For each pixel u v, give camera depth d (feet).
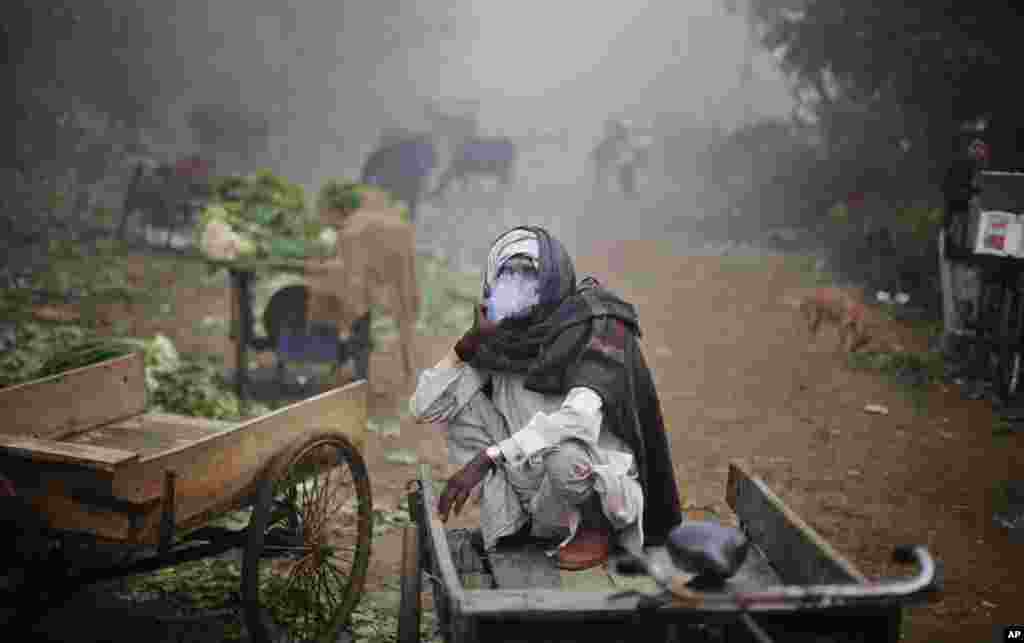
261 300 44.78
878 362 37.60
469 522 23.56
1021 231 32.58
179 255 52.47
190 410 28.48
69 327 37.73
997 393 34.12
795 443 29.66
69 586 15.70
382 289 33.96
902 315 45.32
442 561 13.00
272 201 34.14
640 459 15.42
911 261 49.60
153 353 31.07
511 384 16.06
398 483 25.85
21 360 32.96
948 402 33.60
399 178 61.41
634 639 12.14
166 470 14.69
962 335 36.83
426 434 29.63
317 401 17.85
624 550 15.10
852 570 11.84
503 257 15.88
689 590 10.66
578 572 14.85
